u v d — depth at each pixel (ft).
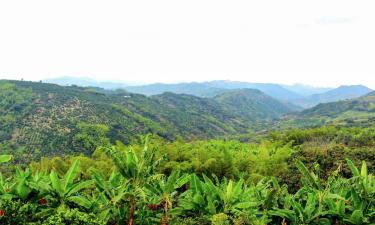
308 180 36.32
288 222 35.35
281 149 81.00
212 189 34.22
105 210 28.84
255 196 37.55
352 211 33.91
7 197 27.30
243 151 91.56
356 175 35.86
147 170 28.84
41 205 28.58
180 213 31.81
